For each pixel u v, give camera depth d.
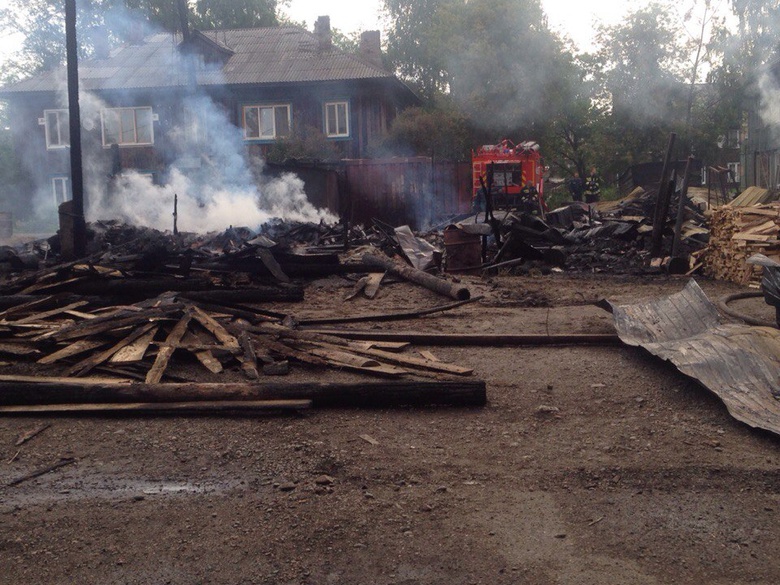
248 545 3.60
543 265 15.05
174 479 4.39
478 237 14.42
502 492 4.23
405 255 13.74
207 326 7.23
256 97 35.06
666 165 15.08
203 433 5.11
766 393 5.57
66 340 6.73
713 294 11.34
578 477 4.43
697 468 4.52
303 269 12.02
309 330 8.05
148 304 7.93
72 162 13.09
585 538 3.67
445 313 9.77
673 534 3.70
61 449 4.85
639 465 4.58
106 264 10.45
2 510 3.99
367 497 4.14
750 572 3.34
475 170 23.69
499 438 5.09
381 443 4.96
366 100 34.75
